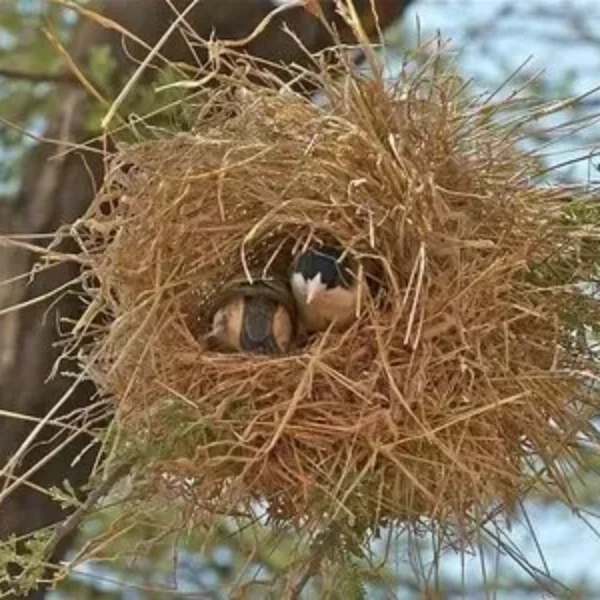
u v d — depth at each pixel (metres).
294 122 1.93
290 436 1.91
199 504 1.92
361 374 1.92
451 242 1.92
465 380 1.91
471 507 1.92
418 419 1.90
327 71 1.94
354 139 1.92
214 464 1.91
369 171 1.92
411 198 1.91
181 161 1.93
